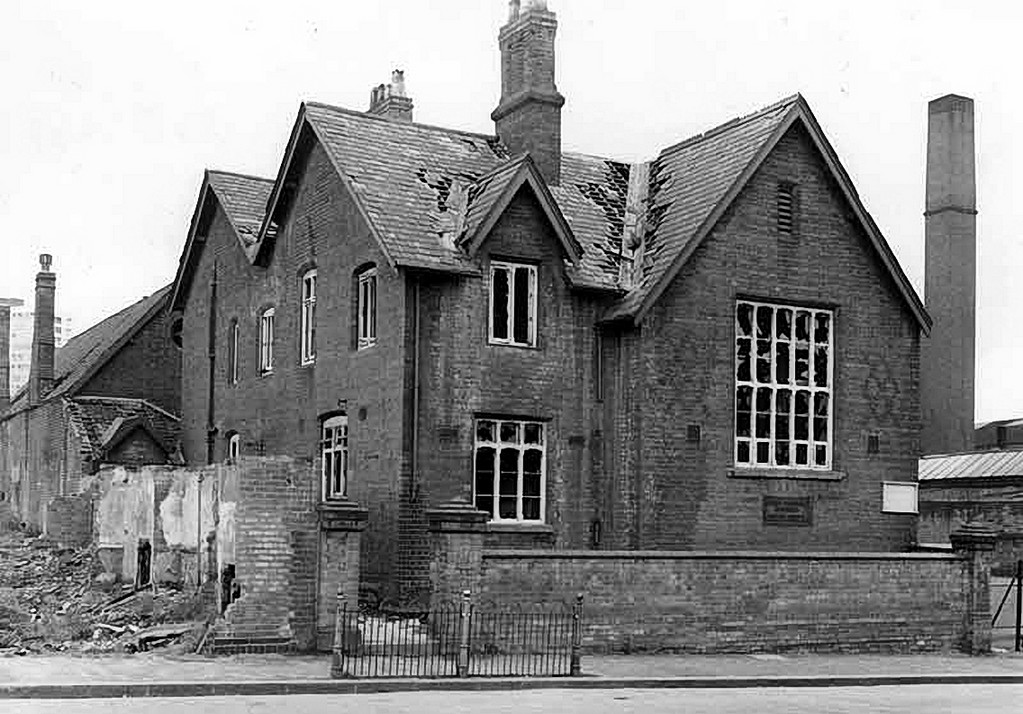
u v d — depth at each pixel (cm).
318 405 2612
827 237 2650
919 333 2752
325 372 2589
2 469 4888
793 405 2612
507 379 2408
